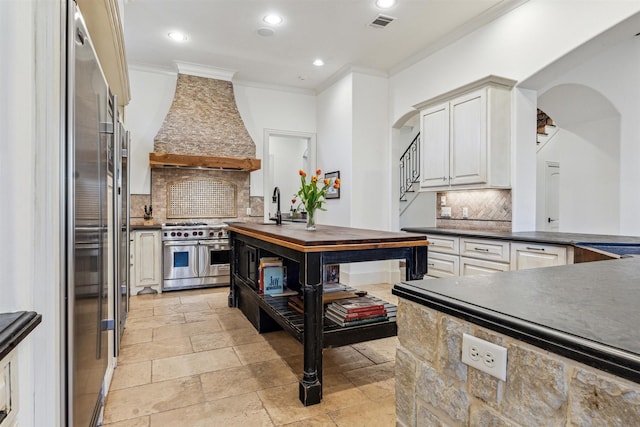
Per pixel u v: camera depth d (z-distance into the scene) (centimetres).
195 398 213
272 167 886
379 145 533
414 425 96
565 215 417
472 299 84
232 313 384
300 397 211
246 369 252
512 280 104
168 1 352
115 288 245
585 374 59
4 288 85
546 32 319
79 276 118
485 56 380
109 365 228
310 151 628
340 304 239
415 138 711
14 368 78
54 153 101
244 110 579
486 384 76
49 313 99
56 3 101
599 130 384
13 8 85
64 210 105
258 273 325
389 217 532
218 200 560
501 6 354
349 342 219
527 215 369
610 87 363
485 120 353
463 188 380
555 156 605
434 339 90
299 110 616
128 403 207
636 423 51
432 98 411
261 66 517
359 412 200
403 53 469
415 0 349
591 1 285
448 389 85
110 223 234
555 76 338
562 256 276
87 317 131
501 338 72
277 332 327
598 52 304
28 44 89
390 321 233
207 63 507
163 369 251
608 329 64
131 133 507
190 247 487
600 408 56
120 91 331
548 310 75
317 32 414
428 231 410
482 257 344
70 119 106
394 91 523
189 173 541
